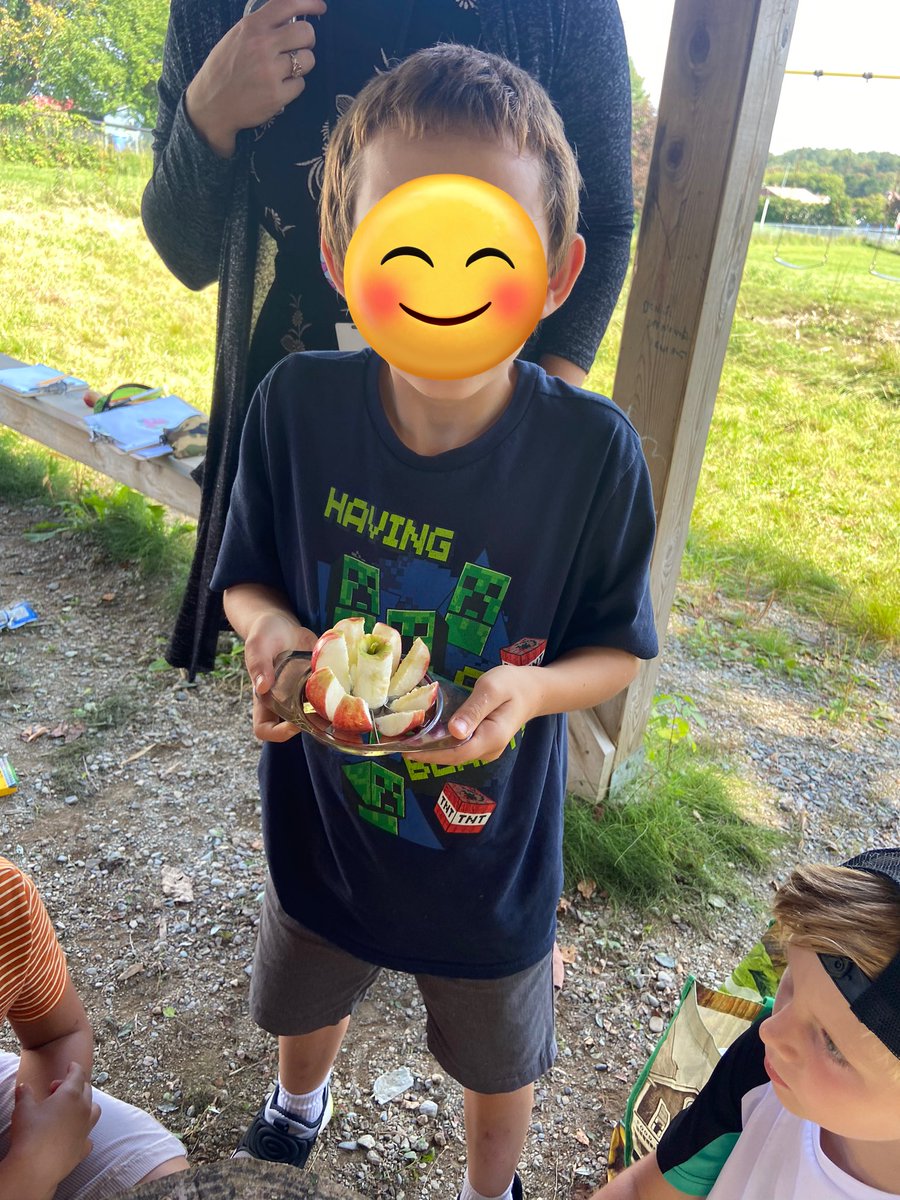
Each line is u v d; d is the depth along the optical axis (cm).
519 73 117
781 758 332
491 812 133
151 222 214
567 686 126
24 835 272
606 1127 202
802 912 93
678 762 307
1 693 335
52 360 636
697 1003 176
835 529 523
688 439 242
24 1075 144
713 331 230
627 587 133
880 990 85
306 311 205
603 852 264
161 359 664
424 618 131
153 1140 145
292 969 154
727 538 505
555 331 193
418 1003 228
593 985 234
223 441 213
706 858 271
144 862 265
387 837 137
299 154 188
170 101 205
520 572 126
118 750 310
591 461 121
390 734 114
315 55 183
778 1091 98
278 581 149
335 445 129
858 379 777
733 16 199
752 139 212
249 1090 204
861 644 416
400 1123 199
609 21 178
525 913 141
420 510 125
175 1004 223
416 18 180
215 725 325
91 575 414
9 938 130
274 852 151
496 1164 160
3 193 890
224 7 188
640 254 231
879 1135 92
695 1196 123
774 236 984
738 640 412
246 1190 111
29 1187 125
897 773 328
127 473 408
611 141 183
